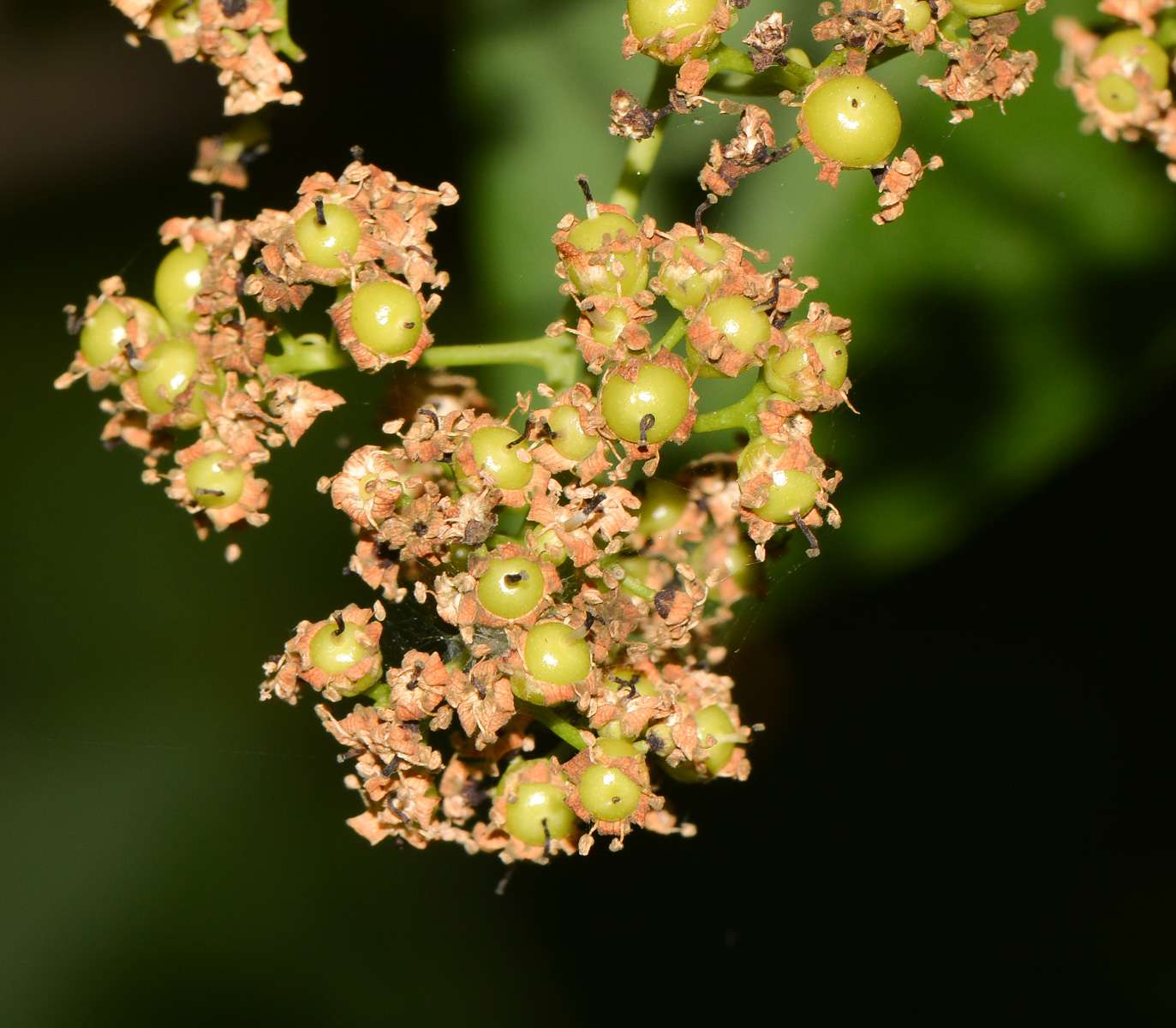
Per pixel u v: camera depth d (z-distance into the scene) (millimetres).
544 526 229
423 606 243
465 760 236
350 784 235
